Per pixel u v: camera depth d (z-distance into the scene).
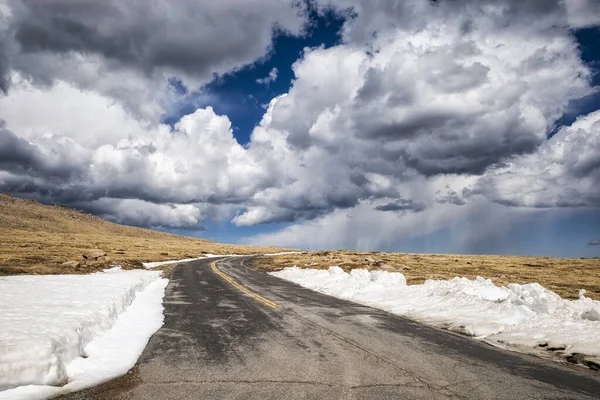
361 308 11.85
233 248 110.31
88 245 56.78
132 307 10.99
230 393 4.45
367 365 5.70
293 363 5.75
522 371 5.63
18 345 4.66
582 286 21.41
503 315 9.55
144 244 83.38
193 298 13.34
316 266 34.50
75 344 5.72
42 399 4.19
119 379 4.96
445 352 6.63
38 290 11.03
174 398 4.27
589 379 5.34
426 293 13.45
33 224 128.62
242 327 8.50
